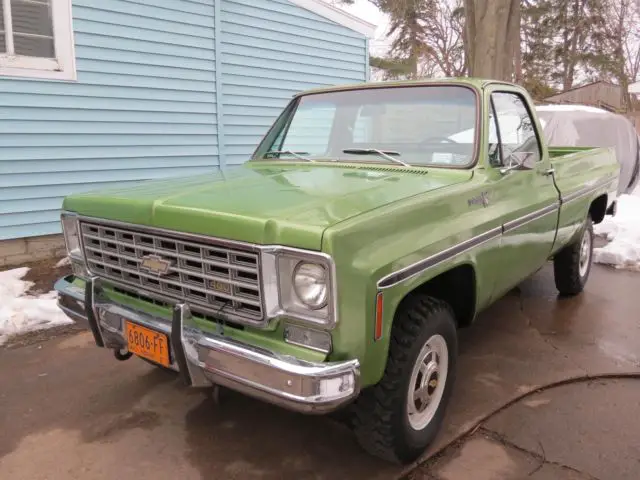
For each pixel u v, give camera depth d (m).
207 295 2.36
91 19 6.47
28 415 3.24
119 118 6.92
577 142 10.35
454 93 3.46
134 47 6.93
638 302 5.18
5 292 5.26
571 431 3.05
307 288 2.09
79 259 3.01
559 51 32.00
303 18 9.03
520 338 4.34
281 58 8.82
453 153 3.30
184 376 2.42
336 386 2.07
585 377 3.68
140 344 2.64
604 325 4.61
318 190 2.65
